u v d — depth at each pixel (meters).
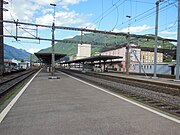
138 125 5.53
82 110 7.29
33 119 6.00
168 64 41.28
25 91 12.39
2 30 32.56
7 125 5.39
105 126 5.39
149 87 16.94
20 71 50.22
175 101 10.23
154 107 8.21
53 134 4.72
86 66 72.31
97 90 13.48
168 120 6.09
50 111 7.07
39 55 48.88
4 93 11.31
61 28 28.39
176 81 24.39
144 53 76.81
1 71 30.77
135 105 8.39
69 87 14.93
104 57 49.66
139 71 52.31
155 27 30.48
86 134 4.74
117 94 11.69
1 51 31.61
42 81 20.12
